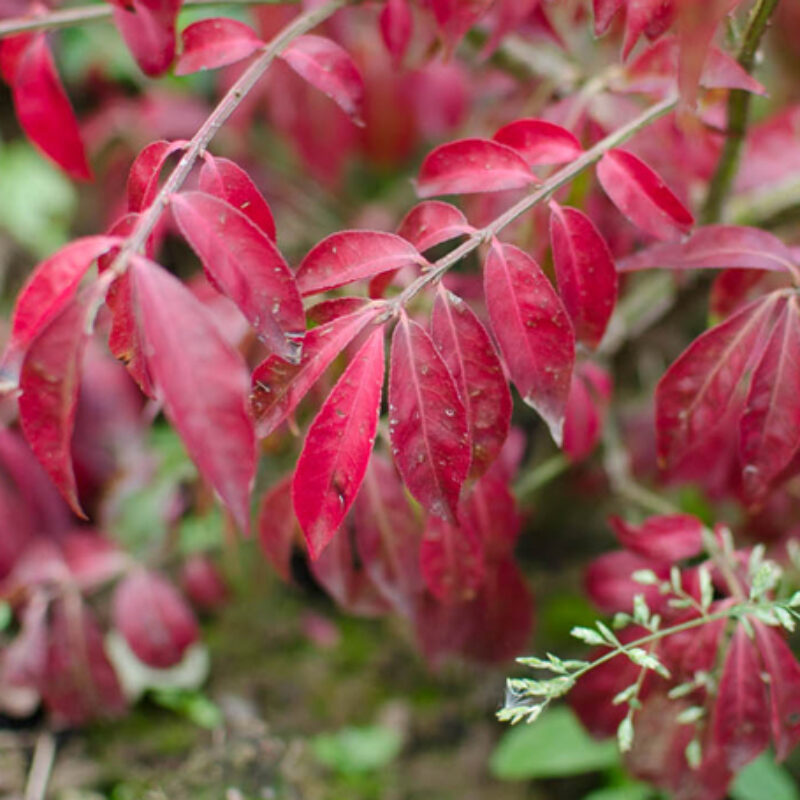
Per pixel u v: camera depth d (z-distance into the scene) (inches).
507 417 19.5
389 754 31.2
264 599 36.2
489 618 23.5
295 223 39.3
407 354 19.0
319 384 21.8
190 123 35.8
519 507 26.1
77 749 28.6
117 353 19.0
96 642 26.2
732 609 20.9
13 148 41.9
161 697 30.3
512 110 26.5
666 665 21.6
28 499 27.1
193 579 30.8
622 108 23.9
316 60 20.6
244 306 18.3
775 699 20.8
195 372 17.6
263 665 34.1
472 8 20.6
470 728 32.6
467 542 21.7
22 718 28.7
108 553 26.9
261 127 39.5
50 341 17.8
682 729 21.8
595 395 24.5
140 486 29.4
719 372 20.3
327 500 18.8
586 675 22.3
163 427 33.3
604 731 22.3
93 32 39.4
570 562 38.3
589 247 20.2
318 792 28.8
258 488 30.7
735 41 21.4
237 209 18.7
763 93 20.1
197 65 20.6
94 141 36.4
